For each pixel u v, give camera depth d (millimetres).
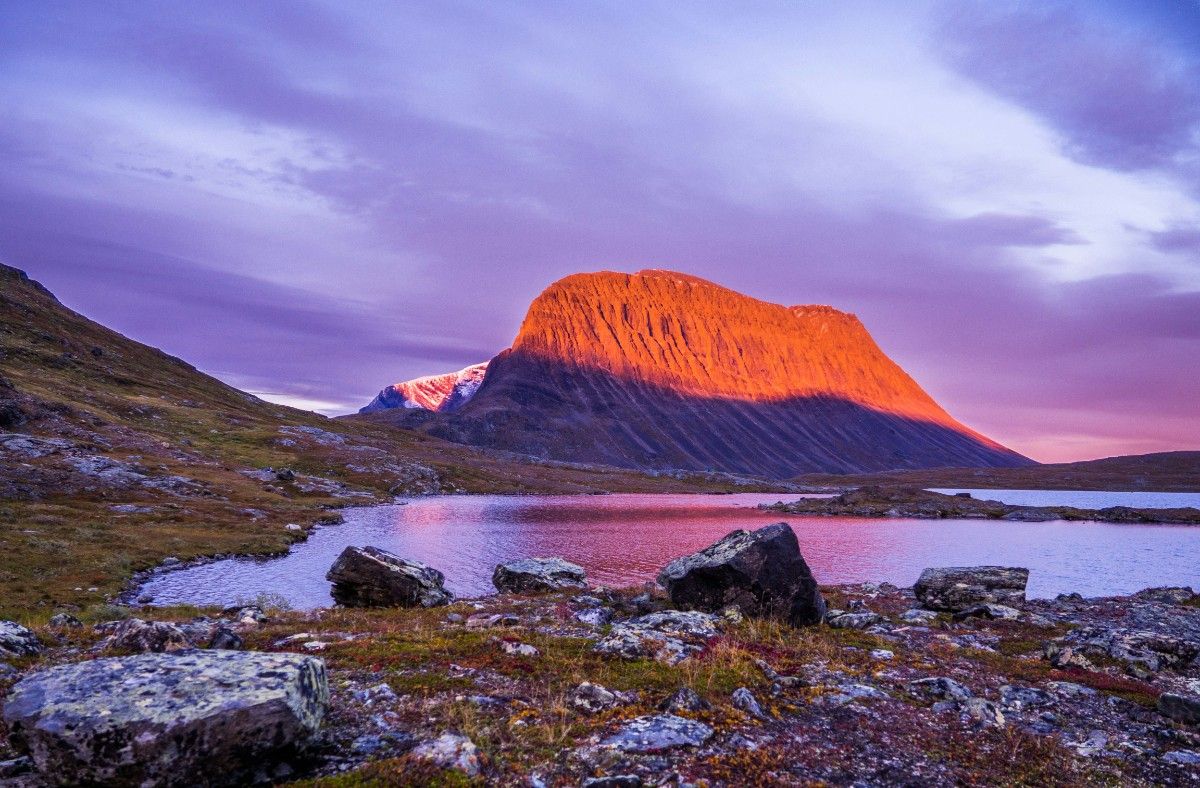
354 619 24156
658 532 94125
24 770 8570
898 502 157125
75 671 9422
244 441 162875
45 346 185875
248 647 17297
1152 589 41469
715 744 10867
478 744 10125
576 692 13188
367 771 8703
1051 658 20031
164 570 49656
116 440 110312
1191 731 13281
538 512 130125
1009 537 96688
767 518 129625
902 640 22438
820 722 12609
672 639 18688
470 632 20125
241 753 8461
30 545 47062
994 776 10445
